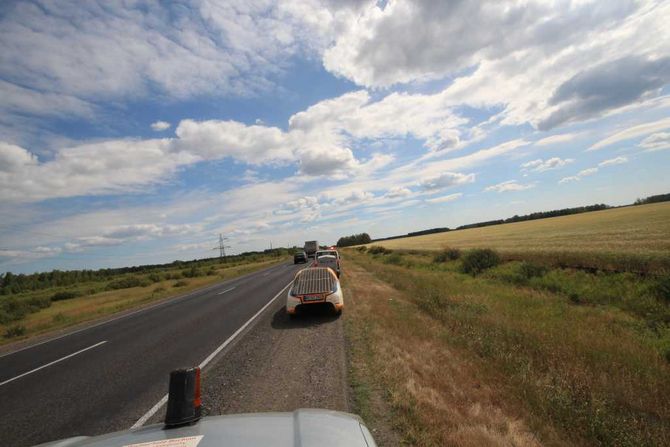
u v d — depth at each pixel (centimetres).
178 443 149
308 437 154
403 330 732
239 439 151
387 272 2019
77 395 530
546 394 420
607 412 383
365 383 477
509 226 6294
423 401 404
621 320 800
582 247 1930
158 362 669
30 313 2412
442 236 6900
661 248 1514
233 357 657
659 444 331
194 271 4400
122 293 3178
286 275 2542
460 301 967
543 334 636
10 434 416
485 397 423
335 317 955
